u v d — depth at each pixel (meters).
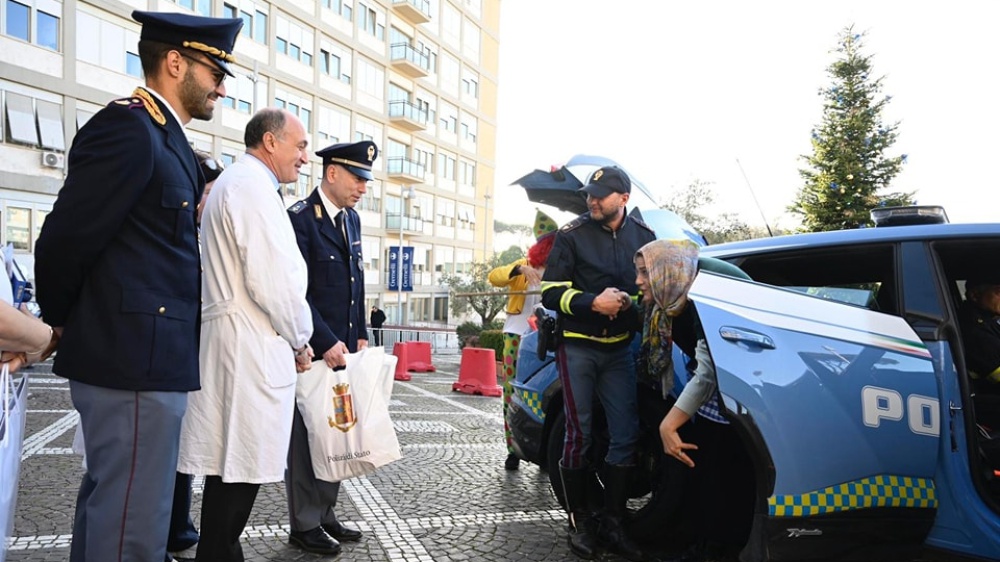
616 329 3.06
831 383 2.46
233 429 2.44
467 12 44.25
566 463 3.16
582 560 3.08
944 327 2.57
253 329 2.48
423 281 40.38
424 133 39.88
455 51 43.00
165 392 2.09
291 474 3.07
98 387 2.01
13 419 1.89
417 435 5.93
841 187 18.11
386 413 3.16
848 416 2.43
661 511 2.97
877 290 2.94
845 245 2.85
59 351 2.03
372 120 35.06
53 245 1.90
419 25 38.88
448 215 43.09
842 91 18.89
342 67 32.53
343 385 3.07
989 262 2.97
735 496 2.94
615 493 3.06
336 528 3.25
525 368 3.80
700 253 3.22
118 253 2.03
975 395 3.04
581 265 3.17
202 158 3.37
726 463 2.95
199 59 2.21
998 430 2.98
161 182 2.08
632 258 3.21
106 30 20.31
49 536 3.10
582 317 2.99
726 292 2.66
